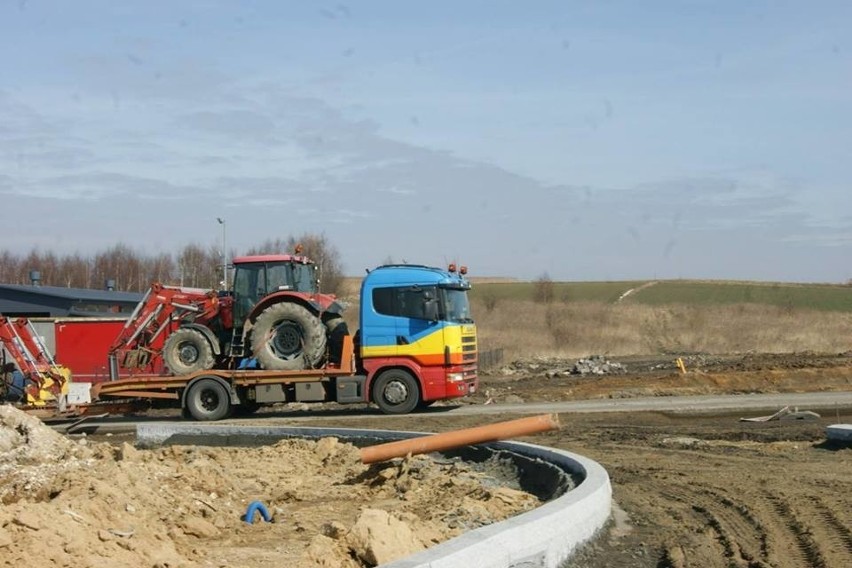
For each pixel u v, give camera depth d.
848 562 8.08
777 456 14.81
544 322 57.34
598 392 28.14
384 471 12.98
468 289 24.11
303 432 17.61
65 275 71.06
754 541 9.04
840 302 63.88
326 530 8.98
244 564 7.94
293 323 23.27
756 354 43.75
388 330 23.06
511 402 26.39
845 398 25.27
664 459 14.79
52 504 8.14
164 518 8.96
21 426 10.87
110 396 23.72
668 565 8.29
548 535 7.91
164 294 24.61
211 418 23.30
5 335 23.17
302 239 53.66
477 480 12.79
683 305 62.91
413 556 6.50
